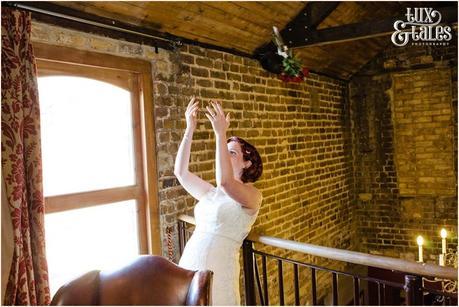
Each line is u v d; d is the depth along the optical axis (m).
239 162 2.03
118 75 2.62
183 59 3.02
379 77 5.56
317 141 4.96
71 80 2.38
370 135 5.69
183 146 2.27
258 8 3.21
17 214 1.72
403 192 5.48
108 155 2.60
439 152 5.18
